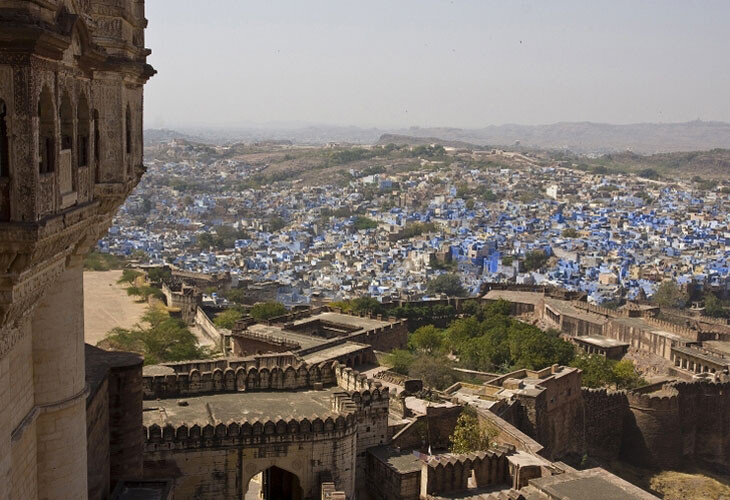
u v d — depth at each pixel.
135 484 43.09
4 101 21.38
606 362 119.38
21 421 28.28
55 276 27.05
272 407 57.62
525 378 100.62
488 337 129.00
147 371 60.69
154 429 51.06
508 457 66.19
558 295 181.38
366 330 115.00
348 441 55.66
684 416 104.06
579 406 100.25
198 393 60.19
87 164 28.73
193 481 52.12
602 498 50.38
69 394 31.50
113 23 34.44
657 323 148.25
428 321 162.75
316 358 95.19
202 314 144.50
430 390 89.50
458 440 74.31
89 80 28.50
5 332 24.44
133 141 37.16
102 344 112.19
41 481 30.75
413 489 61.62
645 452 101.12
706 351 127.56
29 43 21.09
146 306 155.62
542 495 52.06
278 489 58.34
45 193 23.02
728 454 106.31
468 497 61.38
